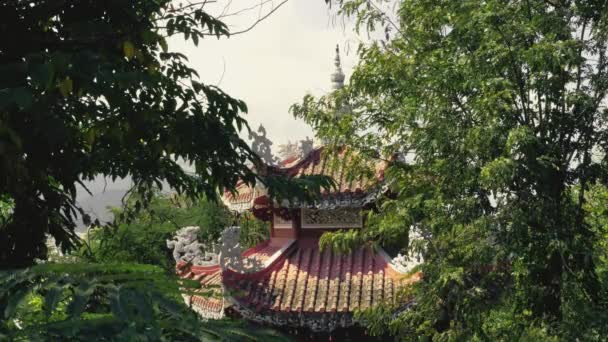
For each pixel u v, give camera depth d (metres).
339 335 15.70
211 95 8.33
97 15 7.98
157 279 3.93
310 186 8.13
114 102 7.07
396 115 14.26
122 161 8.62
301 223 16.89
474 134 12.72
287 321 15.18
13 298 3.62
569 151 13.91
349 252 15.40
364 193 15.64
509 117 13.05
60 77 6.48
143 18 8.14
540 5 13.32
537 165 12.60
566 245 12.83
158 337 3.46
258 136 15.92
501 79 12.47
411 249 14.48
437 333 14.17
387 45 14.91
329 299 15.31
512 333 14.27
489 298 14.27
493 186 12.35
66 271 3.82
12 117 6.83
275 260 16.16
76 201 8.93
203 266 16.92
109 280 3.79
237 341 3.81
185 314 3.85
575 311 13.12
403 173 14.89
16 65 5.84
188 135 8.04
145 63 8.28
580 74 13.66
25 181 7.80
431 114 13.58
